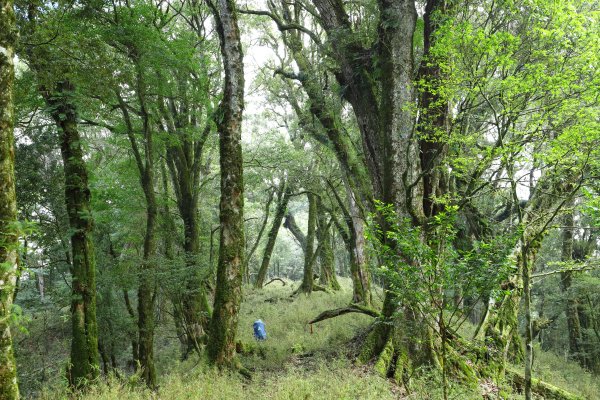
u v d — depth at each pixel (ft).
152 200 33.14
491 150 19.35
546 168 20.17
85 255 25.79
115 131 34.42
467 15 27.32
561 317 71.92
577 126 16.98
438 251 16.19
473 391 21.12
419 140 30.94
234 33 29.19
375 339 27.73
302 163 66.74
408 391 21.02
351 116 56.75
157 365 44.19
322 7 38.65
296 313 52.34
